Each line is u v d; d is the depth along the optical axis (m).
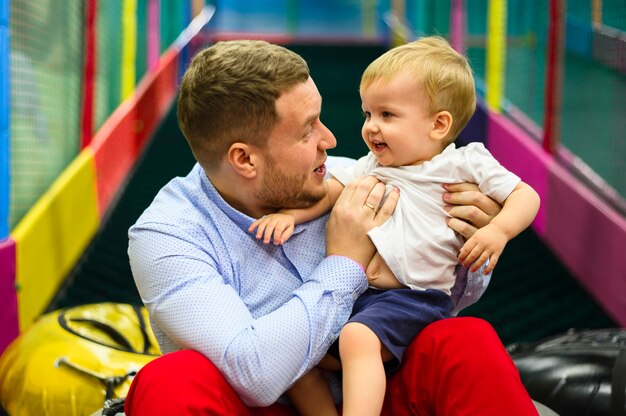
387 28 16.39
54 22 5.02
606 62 5.34
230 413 1.83
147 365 1.85
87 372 2.83
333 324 1.95
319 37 17.45
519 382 1.87
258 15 18.91
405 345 1.99
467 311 4.49
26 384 2.86
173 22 11.20
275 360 1.86
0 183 3.50
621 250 4.11
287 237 2.03
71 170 4.96
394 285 2.09
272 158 2.01
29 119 4.39
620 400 2.66
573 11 5.63
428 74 2.13
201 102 2.00
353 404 1.87
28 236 3.82
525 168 5.87
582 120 5.38
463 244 2.12
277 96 1.97
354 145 7.66
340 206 2.07
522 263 5.09
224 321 1.89
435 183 2.12
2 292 3.39
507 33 7.43
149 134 8.06
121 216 5.84
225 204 2.05
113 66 6.91
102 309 3.24
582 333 3.15
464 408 1.85
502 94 7.18
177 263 1.95
